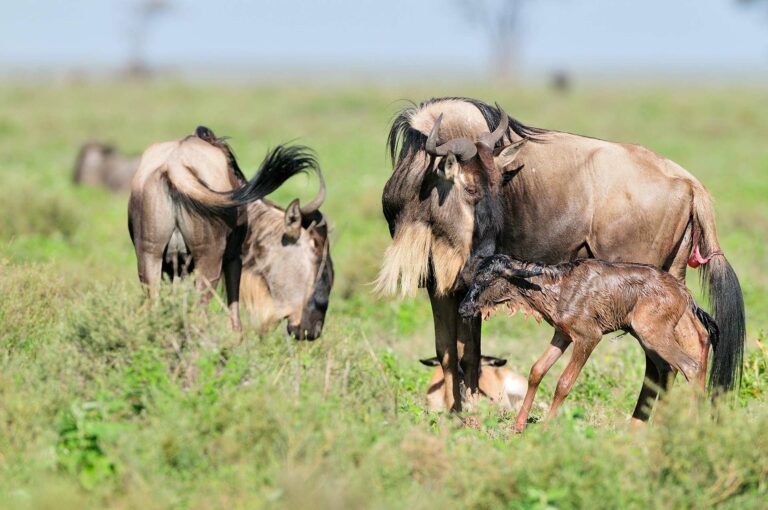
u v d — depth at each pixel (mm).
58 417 22312
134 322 25203
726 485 21234
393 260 29547
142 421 22531
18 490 19922
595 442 21984
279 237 31453
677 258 29812
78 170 81188
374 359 28734
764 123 159125
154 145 30328
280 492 19734
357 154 109312
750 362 32188
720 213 70562
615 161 29484
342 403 24250
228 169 30266
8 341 27953
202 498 19906
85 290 37031
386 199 30281
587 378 33500
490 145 27922
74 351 24797
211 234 29219
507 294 27734
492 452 22297
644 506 20656
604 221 29234
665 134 140375
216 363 25250
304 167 29891
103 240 58000
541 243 29875
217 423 22016
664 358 26906
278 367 26094
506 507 20750
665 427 22297
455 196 28281
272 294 31578
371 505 19516
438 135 29609
